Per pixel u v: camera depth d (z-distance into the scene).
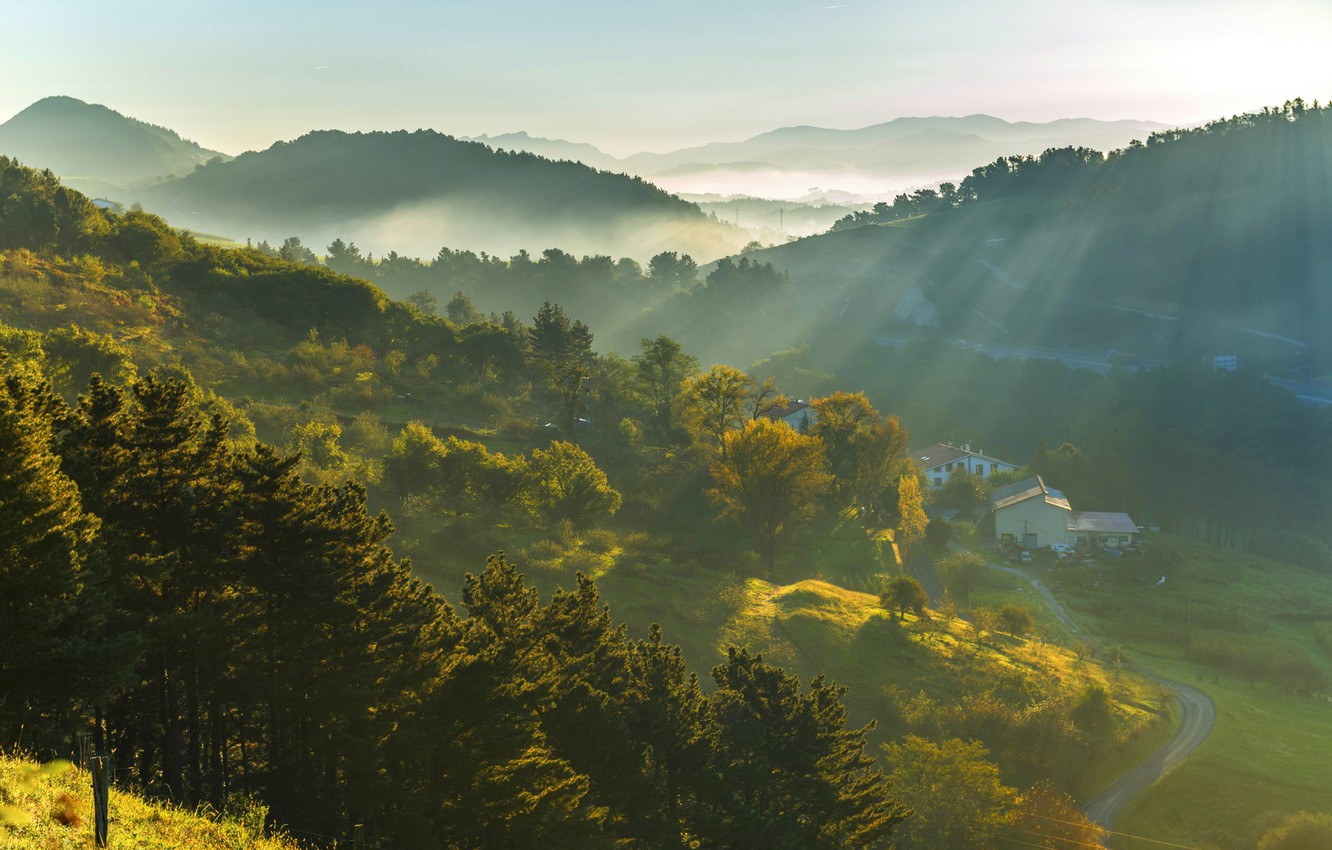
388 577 31.59
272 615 30.53
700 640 65.62
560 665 35.88
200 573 29.95
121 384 75.94
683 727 36.97
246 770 33.53
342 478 75.56
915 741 52.56
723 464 92.69
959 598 94.94
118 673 24.17
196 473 30.70
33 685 23.34
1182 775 62.12
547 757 31.61
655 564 79.31
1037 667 72.44
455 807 29.00
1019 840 51.72
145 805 18.56
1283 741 68.12
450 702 29.78
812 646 68.69
